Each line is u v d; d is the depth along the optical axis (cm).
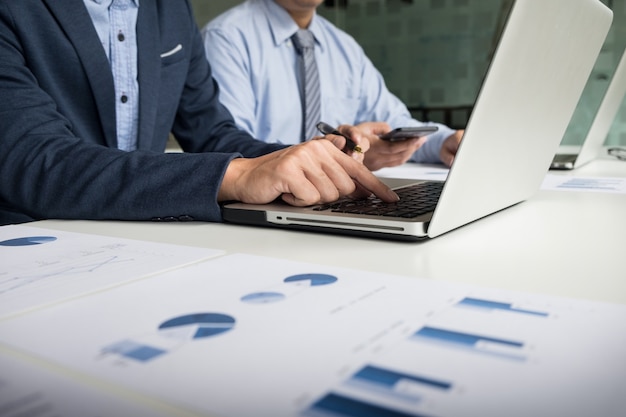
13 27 103
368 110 220
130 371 28
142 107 122
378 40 359
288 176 67
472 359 29
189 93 137
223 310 37
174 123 141
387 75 361
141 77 121
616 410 24
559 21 58
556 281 42
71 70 111
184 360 29
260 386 26
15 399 26
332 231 61
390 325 34
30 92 91
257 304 38
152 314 36
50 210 74
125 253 53
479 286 41
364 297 39
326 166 70
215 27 187
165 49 127
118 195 71
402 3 349
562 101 72
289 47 195
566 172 120
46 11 107
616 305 36
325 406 24
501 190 68
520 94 58
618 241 55
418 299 38
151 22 124
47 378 28
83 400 26
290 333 33
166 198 69
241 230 65
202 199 69
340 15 363
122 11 120
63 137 81
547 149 77
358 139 120
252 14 192
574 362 28
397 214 61
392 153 132
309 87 194
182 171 70
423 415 23
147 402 25
